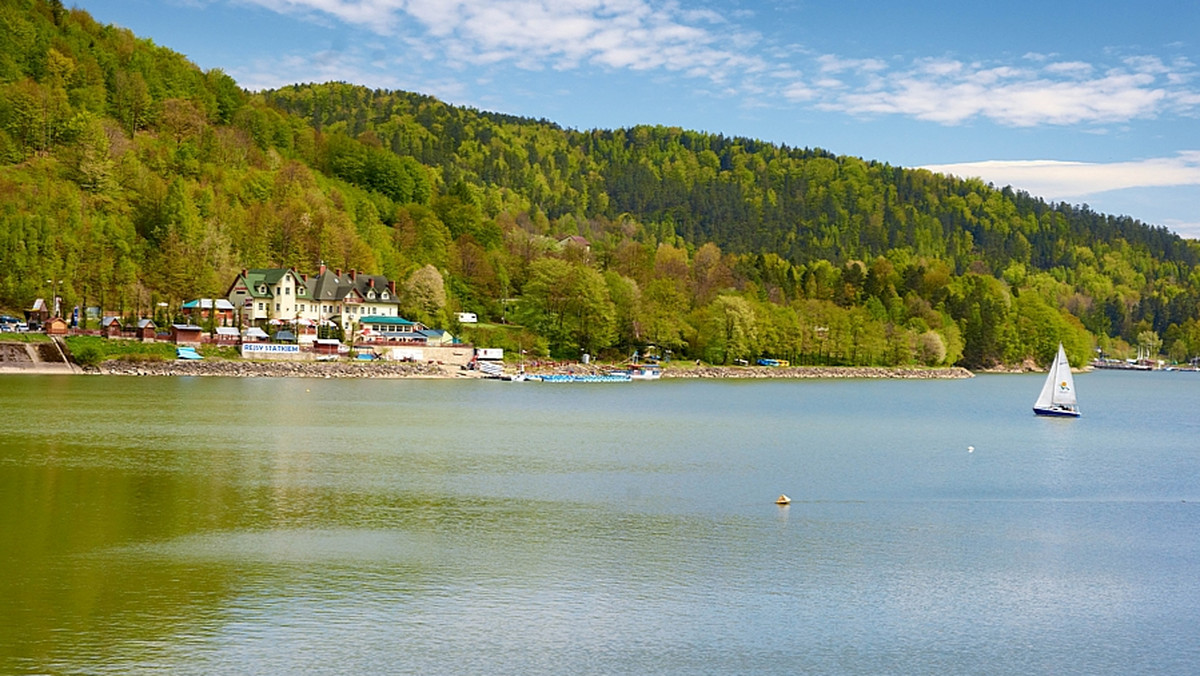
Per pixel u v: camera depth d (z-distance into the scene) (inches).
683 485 3390.7
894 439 5059.1
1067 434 5585.6
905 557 2486.5
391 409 5767.7
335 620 1934.1
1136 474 3969.0
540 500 3061.0
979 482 3649.1
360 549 2423.7
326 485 3211.1
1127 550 2620.6
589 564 2342.5
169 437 4168.3
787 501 3107.8
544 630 1908.2
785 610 2058.3
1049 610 2110.0
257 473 3385.8
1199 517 3070.9
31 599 1999.3
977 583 2284.7
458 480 3376.0
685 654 1811.0
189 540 2466.8
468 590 2128.4
